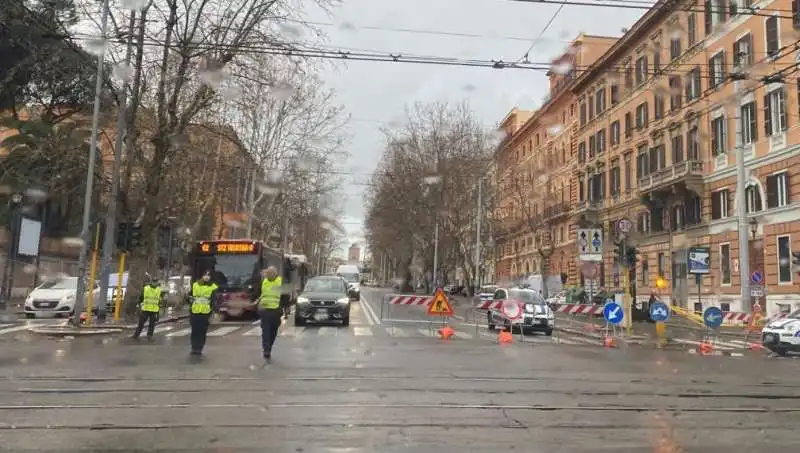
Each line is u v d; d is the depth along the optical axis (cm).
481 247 6438
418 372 1115
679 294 3806
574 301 4600
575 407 835
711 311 2098
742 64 2797
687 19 3684
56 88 3059
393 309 3862
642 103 4334
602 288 4622
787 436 695
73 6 2091
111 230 2120
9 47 2692
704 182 3600
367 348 1530
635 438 674
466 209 5706
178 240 3209
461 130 5509
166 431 668
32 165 3008
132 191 2708
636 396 930
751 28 3114
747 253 2791
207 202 3325
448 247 6262
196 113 2425
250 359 1266
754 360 1559
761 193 3114
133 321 2227
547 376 1116
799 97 2852
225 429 679
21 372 1055
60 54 2397
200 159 3297
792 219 2884
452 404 833
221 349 1460
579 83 5422
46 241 3441
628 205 4566
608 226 4912
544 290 5044
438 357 1368
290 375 1053
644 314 3422
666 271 3991
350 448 609
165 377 1018
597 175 5144
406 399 859
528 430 701
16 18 2159
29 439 632
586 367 1270
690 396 941
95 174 2317
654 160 4175
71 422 704
